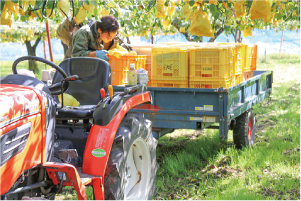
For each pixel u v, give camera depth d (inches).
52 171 85.7
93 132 102.5
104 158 98.7
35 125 82.2
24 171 81.7
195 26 127.3
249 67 232.1
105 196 102.3
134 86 122.2
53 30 567.8
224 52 164.4
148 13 195.9
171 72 172.9
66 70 135.4
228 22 265.4
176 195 139.9
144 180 127.6
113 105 106.7
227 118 156.3
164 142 222.5
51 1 122.0
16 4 105.9
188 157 179.8
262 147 196.7
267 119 282.2
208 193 138.9
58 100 131.3
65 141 114.5
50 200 93.0
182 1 164.7
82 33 178.1
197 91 159.3
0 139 68.7
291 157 180.2
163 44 213.6
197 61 169.5
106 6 139.1
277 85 484.1
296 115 281.7
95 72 133.3
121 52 173.5
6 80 92.7
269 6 118.6
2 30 556.7
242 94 189.8
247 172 161.9
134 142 124.0
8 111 71.8
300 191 139.3
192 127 164.1
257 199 126.6
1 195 72.1
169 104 167.6
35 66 727.7
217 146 206.5
